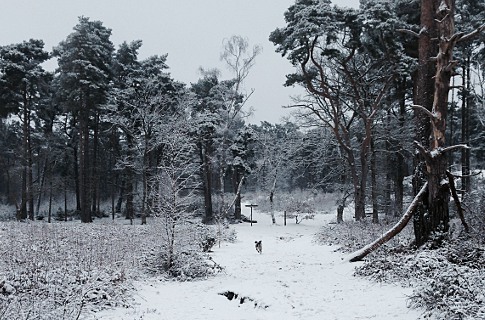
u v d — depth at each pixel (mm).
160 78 38219
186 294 11016
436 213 13047
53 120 46156
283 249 21734
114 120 35344
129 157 38062
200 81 45375
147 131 34844
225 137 40688
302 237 28391
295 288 11234
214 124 40094
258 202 56594
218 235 24578
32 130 46281
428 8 14555
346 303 9266
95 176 42781
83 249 14547
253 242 26047
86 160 37188
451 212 21547
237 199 41719
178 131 27797
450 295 7340
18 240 15969
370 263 12320
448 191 13156
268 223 40125
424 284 8078
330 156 37594
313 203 49531
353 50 26531
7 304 7594
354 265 13859
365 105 31312
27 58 38281
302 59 27156
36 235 18188
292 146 41312
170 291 11328
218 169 44219
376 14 24047
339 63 28203
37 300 8109
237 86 39500
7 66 35719
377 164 36250
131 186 39188
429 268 9648
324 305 9266
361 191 29531
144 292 10953
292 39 25141
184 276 12969
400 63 25375
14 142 51312
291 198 49656
